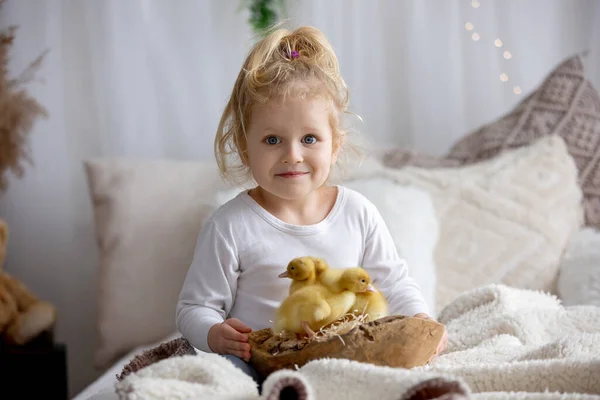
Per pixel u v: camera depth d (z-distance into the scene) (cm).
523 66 279
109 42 281
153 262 238
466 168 234
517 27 277
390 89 281
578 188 229
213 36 282
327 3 276
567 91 245
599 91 276
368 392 98
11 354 244
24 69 280
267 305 133
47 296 293
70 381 294
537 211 222
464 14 278
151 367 109
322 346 106
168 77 283
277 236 136
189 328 127
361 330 106
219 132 143
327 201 142
